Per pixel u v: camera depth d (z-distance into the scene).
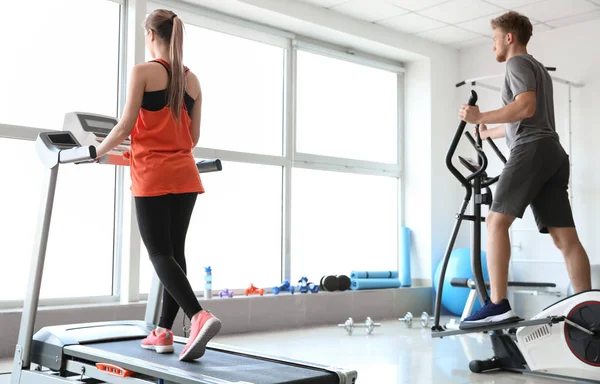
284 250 6.13
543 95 3.45
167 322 2.76
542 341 3.36
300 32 6.32
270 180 6.09
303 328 5.66
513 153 3.42
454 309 6.60
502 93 3.54
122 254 4.96
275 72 6.21
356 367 3.84
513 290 6.52
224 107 5.77
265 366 2.49
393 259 7.23
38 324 4.24
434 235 7.07
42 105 4.66
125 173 4.98
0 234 4.46
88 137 2.92
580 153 6.38
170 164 2.51
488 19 6.40
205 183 5.59
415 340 4.99
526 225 6.71
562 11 6.11
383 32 6.67
